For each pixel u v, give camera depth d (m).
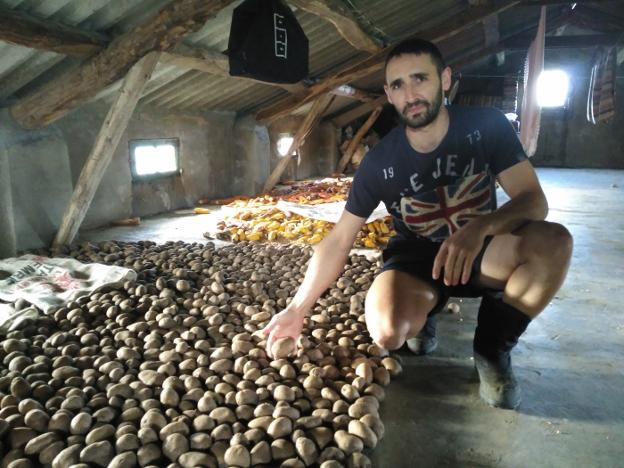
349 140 10.84
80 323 2.46
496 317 1.71
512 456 1.57
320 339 2.30
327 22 5.32
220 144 7.16
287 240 4.58
